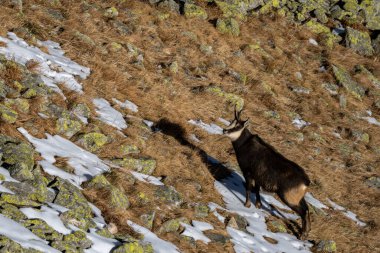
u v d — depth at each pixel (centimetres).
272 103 6731
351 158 6397
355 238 4716
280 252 3856
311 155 6041
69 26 5572
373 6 10306
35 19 5316
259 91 6794
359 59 9094
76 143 3750
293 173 4116
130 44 5947
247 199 4362
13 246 2222
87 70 4934
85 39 5431
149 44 6344
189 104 5572
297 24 9206
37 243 2391
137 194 3497
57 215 2700
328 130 6856
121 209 3192
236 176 4844
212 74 6519
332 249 4225
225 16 8150
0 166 2888
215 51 7119
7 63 3953
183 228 3488
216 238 3581
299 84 7600
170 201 3719
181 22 7294
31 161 2997
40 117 3712
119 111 4634
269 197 4788
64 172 3194
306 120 6838
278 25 8906
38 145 3369
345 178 5925
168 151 4403
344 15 10044
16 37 4712
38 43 4900
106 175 3488
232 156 5141
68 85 4409
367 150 6775
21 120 3528
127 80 5238
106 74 5084
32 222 2506
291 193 4119
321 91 7675
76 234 2594
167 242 3203
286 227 4384
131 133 4259
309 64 8325
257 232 4025
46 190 2830
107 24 6197
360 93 8181
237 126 4306
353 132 6981
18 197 2634
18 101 3625
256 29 8444
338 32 9594
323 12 9756
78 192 2972
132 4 7019
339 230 4725
